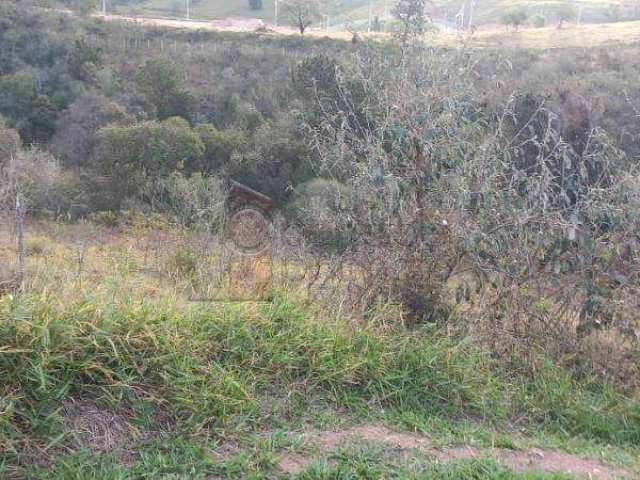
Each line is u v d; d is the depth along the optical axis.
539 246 5.54
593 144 6.28
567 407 4.85
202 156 19.16
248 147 18.22
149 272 6.31
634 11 42.41
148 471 3.31
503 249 5.53
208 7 52.25
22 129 26.03
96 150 20.03
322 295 5.27
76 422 3.46
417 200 5.62
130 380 3.64
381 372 4.48
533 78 14.46
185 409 3.71
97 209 17.95
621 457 4.28
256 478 3.37
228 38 34.50
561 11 40.16
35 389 3.40
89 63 28.05
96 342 3.64
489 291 5.54
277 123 18.62
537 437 4.43
